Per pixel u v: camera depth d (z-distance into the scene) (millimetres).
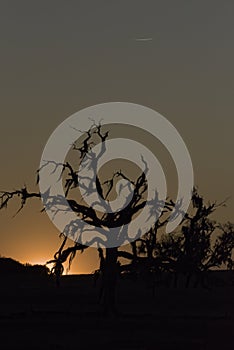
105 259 79375
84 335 61281
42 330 64438
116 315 78938
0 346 54625
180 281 133625
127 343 56719
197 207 81750
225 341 58188
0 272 148500
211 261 88562
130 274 81000
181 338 59812
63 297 110125
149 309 91125
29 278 148625
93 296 112438
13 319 73688
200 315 82000
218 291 114062
